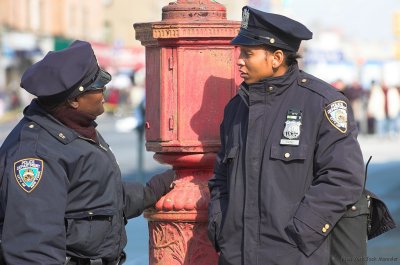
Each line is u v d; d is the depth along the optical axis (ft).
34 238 15.55
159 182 19.71
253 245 17.15
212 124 19.98
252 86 17.48
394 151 100.32
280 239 16.97
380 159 87.51
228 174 17.79
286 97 17.43
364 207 17.52
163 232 20.24
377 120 134.62
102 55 234.79
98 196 16.52
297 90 17.43
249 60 17.61
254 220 17.19
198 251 20.03
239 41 17.66
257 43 17.49
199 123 19.97
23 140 16.26
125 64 237.04
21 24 224.12
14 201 15.74
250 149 17.33
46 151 16.11
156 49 20.13
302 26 17.66
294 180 17.10
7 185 15.98
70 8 254.47
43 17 238.27
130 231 43.01
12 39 213.46
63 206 15.89
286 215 16.98
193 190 20.06
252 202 17.22
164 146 20.04
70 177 16.24
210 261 20.06
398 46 204.13
